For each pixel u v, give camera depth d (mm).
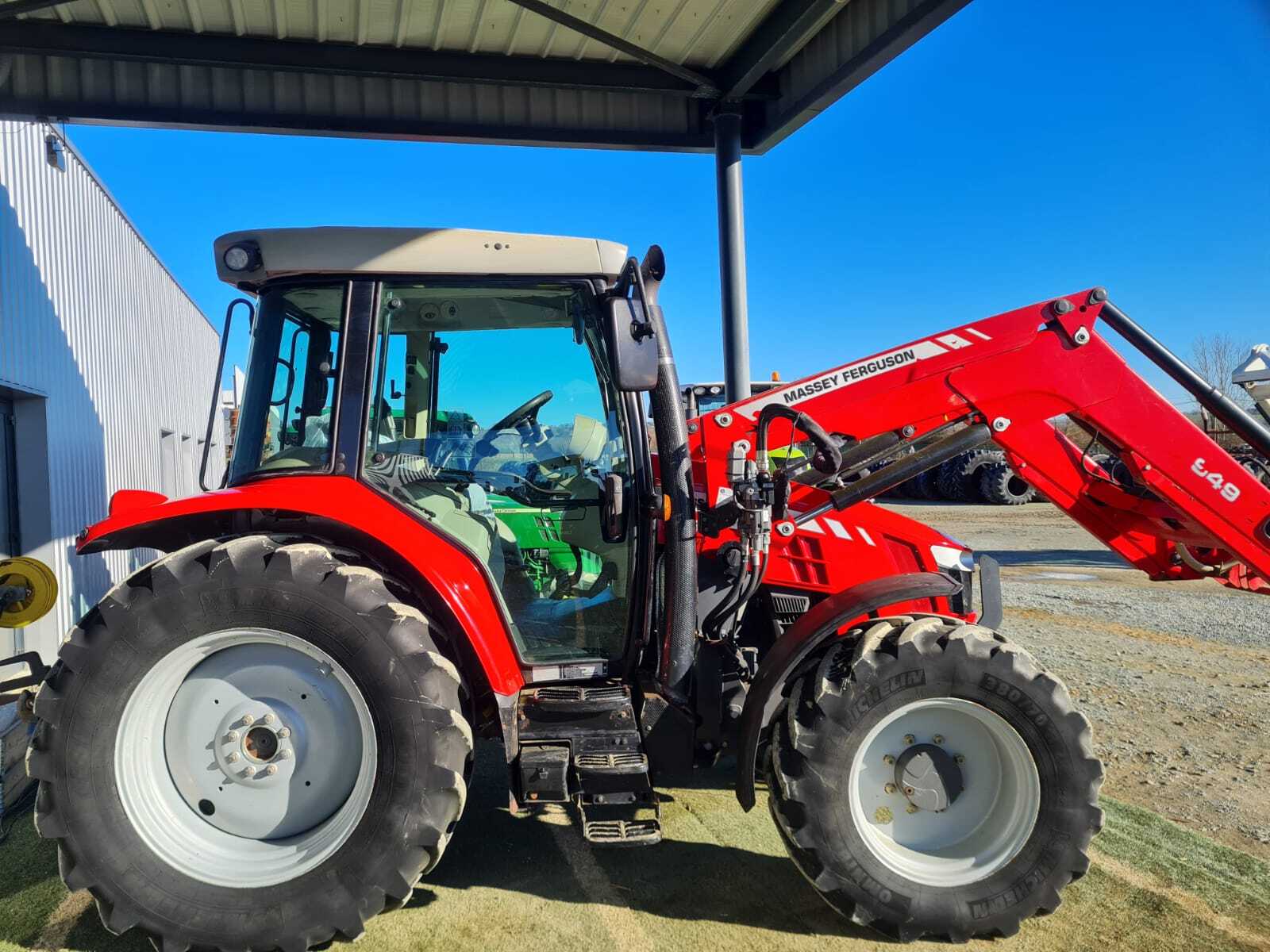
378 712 2461
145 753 2514
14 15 4605
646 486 2906
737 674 2984
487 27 5348
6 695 2916
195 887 2430
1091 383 3240
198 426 14164
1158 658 5637
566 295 2951
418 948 2518
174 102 5578
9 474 6254
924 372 3266
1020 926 2609
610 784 2600
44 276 6469
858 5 5422
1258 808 3408
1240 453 4801
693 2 5211
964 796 2678
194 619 2475
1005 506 16469
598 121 6336
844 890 2535
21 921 2695
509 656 2781
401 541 2658
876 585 2732
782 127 6203
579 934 2594
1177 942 2531
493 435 2969
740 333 6328
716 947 2527
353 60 5465
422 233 2801
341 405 2770
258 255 2742
